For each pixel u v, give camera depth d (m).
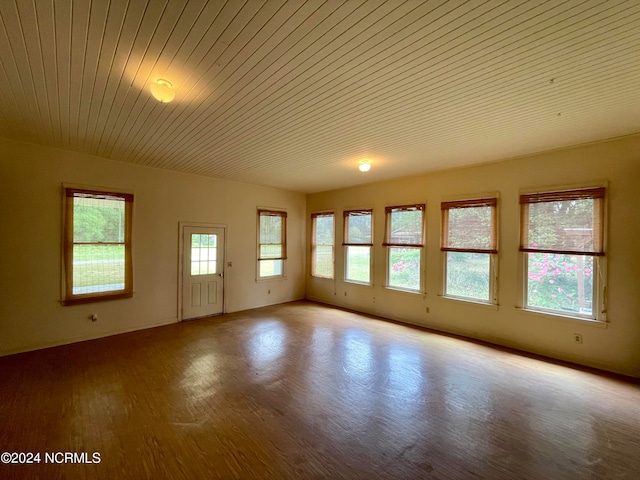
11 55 1.92
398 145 3.72
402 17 1.56
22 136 3.55
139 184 4.80
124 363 3.52
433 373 3.32
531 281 4.02
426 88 2.31
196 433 2.25
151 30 1.68
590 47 1.79
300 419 2.45
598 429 2.34
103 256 4.44
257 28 1.65
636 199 3.26
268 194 6.70
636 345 3.25
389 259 5.78
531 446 2.14
